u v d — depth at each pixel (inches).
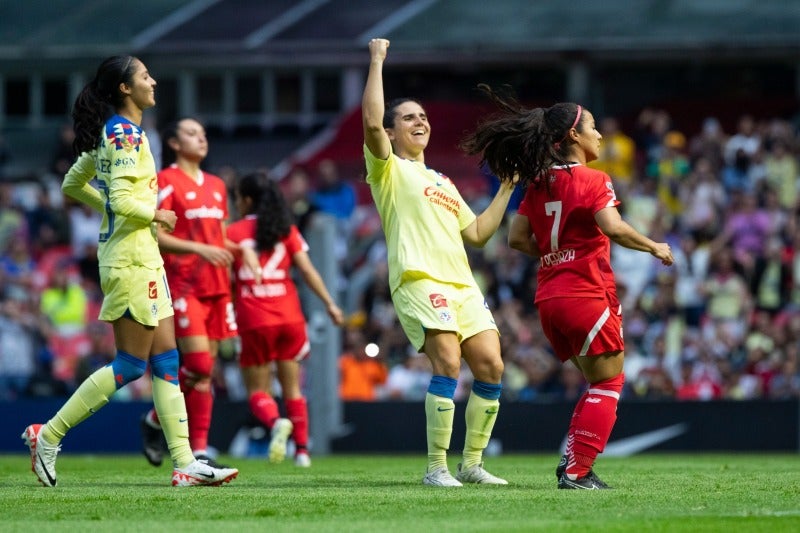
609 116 3427.7
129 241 971.9
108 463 1547.7
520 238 996.6
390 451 2025.1
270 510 785.6
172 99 3540.8
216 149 3449.8
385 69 3479.3
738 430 2014.0
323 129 3494.1
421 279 980.6
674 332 2442.2
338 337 1995.6
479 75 3462.1
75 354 2564.0
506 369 2294.5
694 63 3388.3
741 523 717.3
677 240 2576.3
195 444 1293.1
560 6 3479.3
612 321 944.3
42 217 2775.6
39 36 3563.0
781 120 3284.9
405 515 770.2
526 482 1062.4
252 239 1440.7
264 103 3523.6
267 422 1450.5
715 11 3400.6
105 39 3528.5
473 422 1019.3
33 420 2114.9
